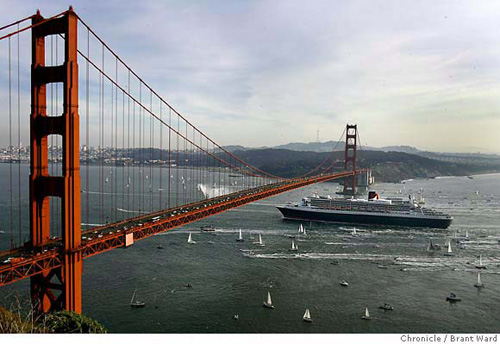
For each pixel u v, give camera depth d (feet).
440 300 224.12
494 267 283.79
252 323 193.16
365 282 249.75
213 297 222.69
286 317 200.03
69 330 121.49
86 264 274.36
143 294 224.33
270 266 278.87
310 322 195.21
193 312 203.62
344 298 224.33
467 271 273.95
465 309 213.05
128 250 310.86
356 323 195.42
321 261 291.99
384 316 203.21
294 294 228.84
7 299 201.46
